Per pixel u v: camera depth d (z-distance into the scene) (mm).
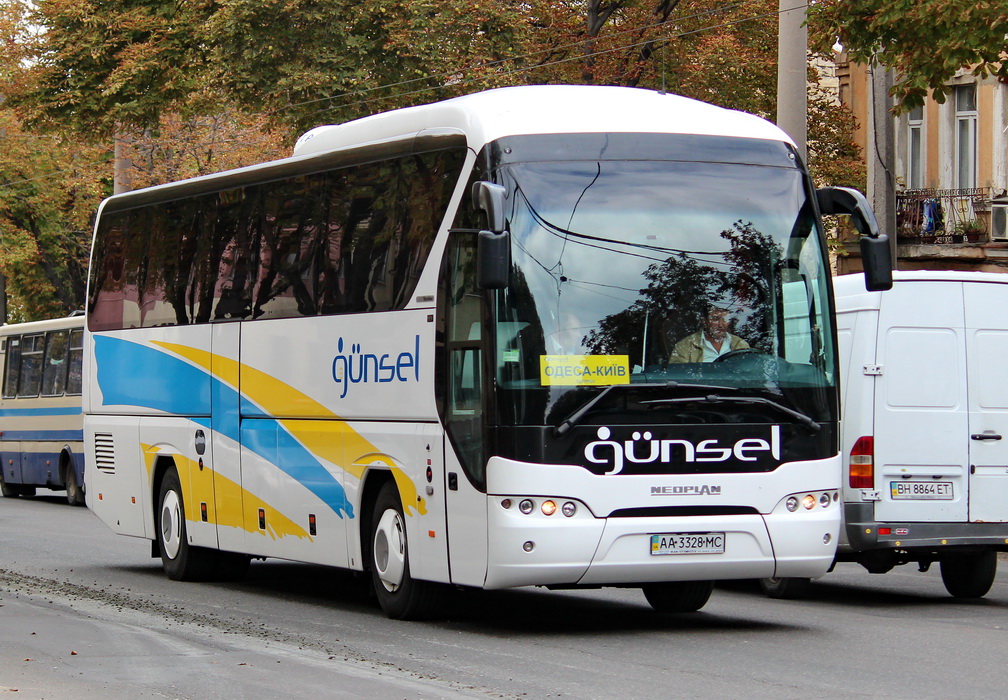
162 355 18484
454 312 12781
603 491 12047
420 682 10305
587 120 12781
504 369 12070
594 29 38719
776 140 13258
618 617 14258
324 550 14930
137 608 15219
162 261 18672
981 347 16047
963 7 21281
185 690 9984
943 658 11555
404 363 13500
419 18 35031
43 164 59250
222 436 16938
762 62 37344
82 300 64438
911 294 15938
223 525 16984
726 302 12594
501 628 13359
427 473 13055
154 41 40031
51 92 40781
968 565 16531
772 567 12461
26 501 38000
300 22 35281
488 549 12117
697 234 12648
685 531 12180
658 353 12320
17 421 38625
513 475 11977
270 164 16344
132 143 47656
